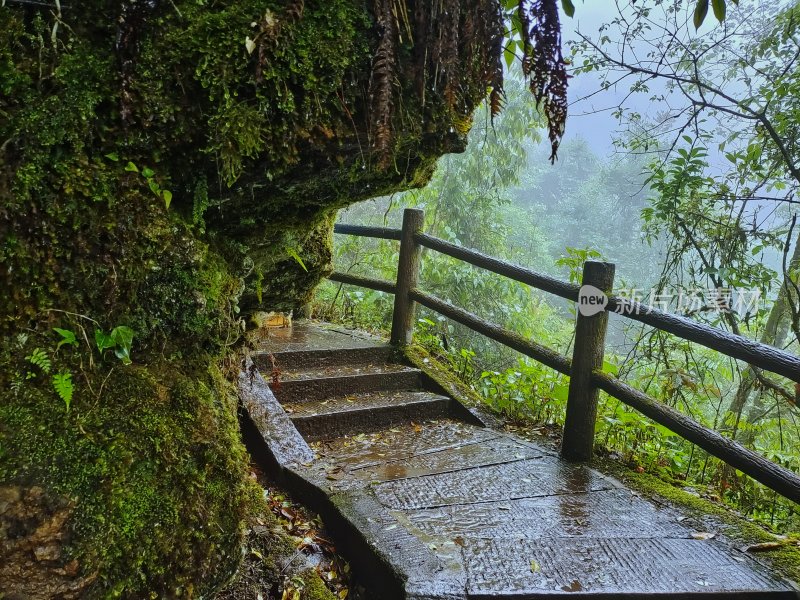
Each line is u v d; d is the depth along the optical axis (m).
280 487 2.32
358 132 1.40
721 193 3.88
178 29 1.13
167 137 1.16
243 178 1.35
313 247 2.26
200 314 1.25
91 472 0.96
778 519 2.92
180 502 1.07
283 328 3.92
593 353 2.64
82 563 0.90
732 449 2.08
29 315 1.01
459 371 3.97
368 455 2.62
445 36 1.38
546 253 13.71
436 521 2.02
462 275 6.50
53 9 1.04
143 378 1.12
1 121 1.00
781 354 1.94
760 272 3.84
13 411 0.95
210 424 1.19
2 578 0.86
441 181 7.69
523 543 1.90
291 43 1.22
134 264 1.13
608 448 2.95
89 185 1.07
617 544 1.93
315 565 1.87
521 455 2.73
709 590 1.68
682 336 2.29
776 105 3.73
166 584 1.01
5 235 0.99
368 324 4.77
